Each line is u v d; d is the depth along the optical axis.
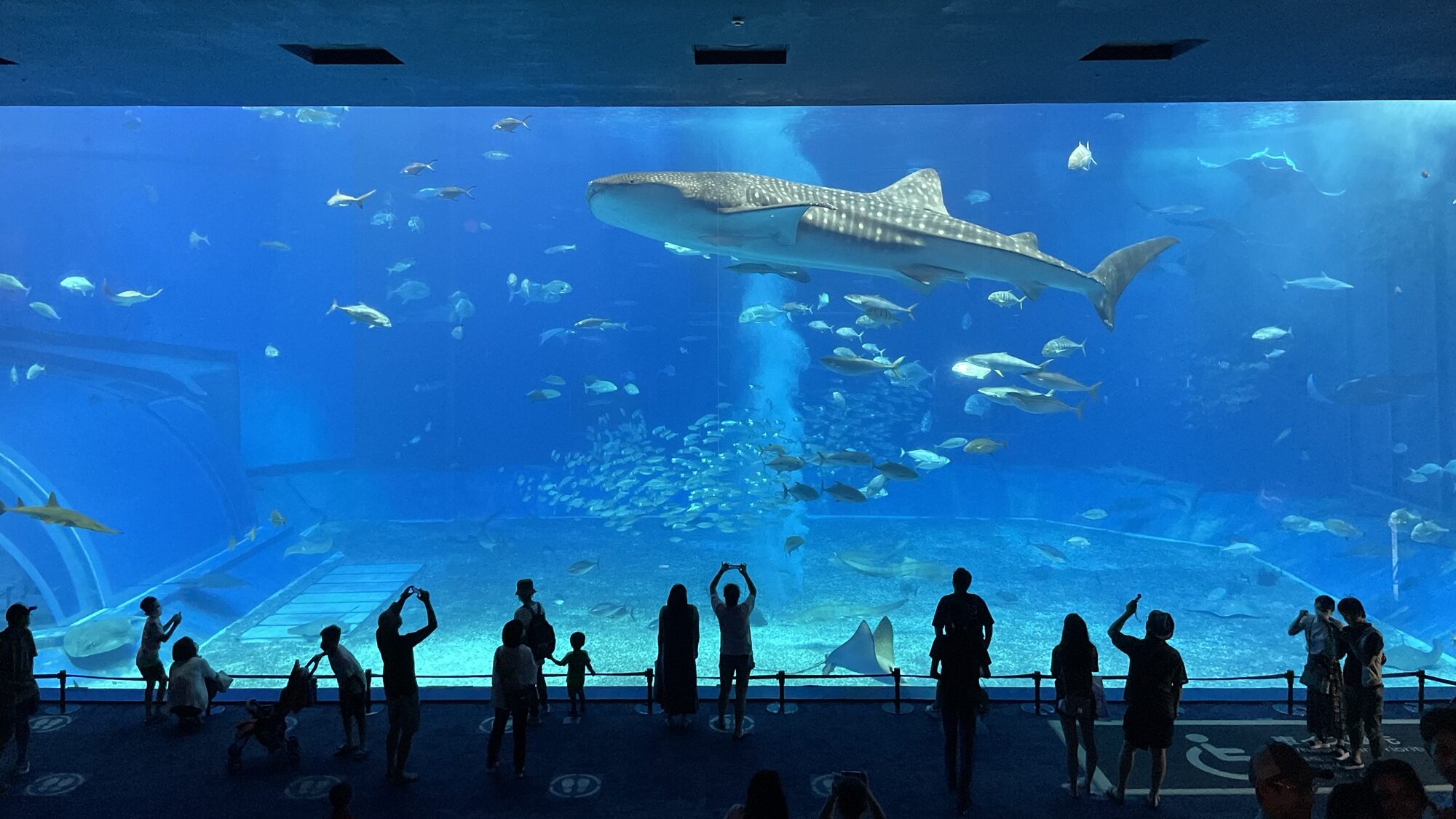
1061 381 11.23
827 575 17.64
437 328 40.78
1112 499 26.59
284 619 15.40
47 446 21.23
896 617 14.69
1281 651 13.09
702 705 7.96
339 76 6.69
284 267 36.59
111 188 32.59
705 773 6.52
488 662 12.37
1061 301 37.47
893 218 9.83
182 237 34.75
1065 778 6.40
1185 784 6.27
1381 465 20.67
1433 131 21.50
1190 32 5.60
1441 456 19.33
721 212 9.36
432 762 6.73
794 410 37.56
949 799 6.09
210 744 7.09
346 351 37.75
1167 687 5.75
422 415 40.44
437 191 16.45
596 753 6.90
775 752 6.92
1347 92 7.20
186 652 7.38
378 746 7.06
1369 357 23.23
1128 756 5.87
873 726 7.46
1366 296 23.62
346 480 31.77
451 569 18.97
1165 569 18.20
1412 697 8.02
